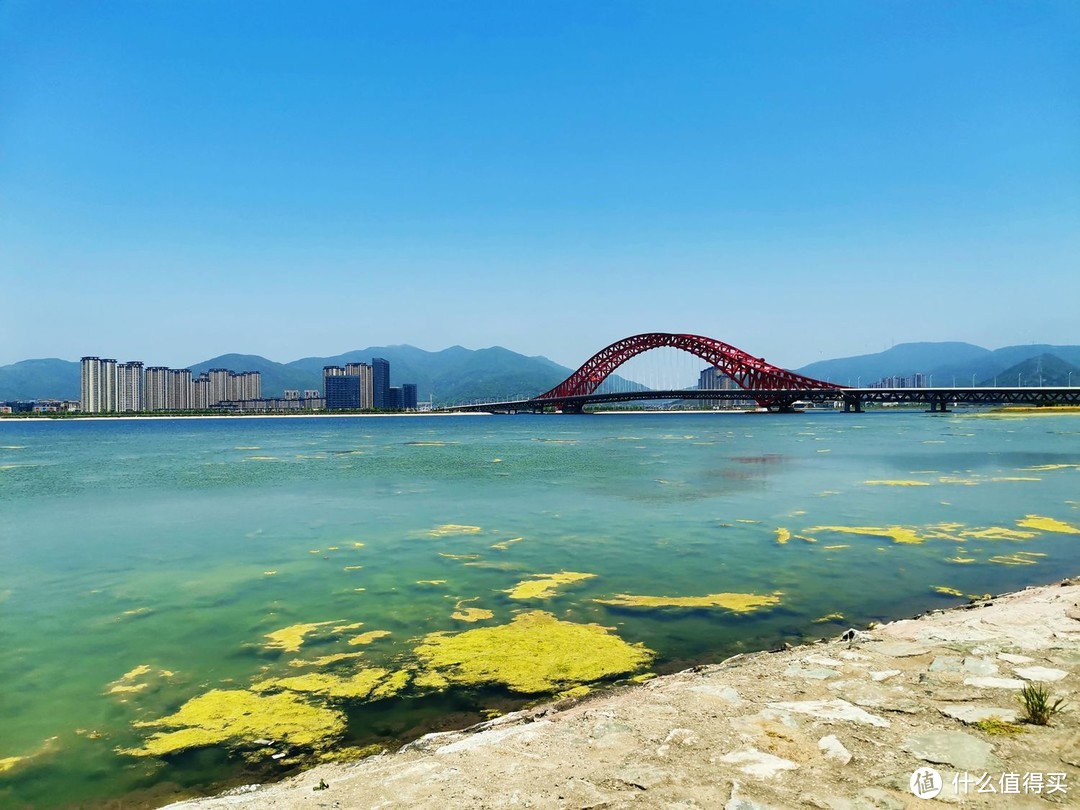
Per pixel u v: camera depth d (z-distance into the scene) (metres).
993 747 5.45
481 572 17.08
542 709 8.82
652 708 6.77
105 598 15.24
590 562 18.00
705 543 20.25
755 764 5.34
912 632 9.58
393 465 49.12
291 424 181.75
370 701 9.60
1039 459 46.75
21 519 26.33
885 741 5.67
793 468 42.88
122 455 63.44
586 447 68.56
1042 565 17.23
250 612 14.05
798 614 13.33
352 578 16.69
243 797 5.98
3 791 7.51
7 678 10.76
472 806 4.91
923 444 63.09
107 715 9.38
